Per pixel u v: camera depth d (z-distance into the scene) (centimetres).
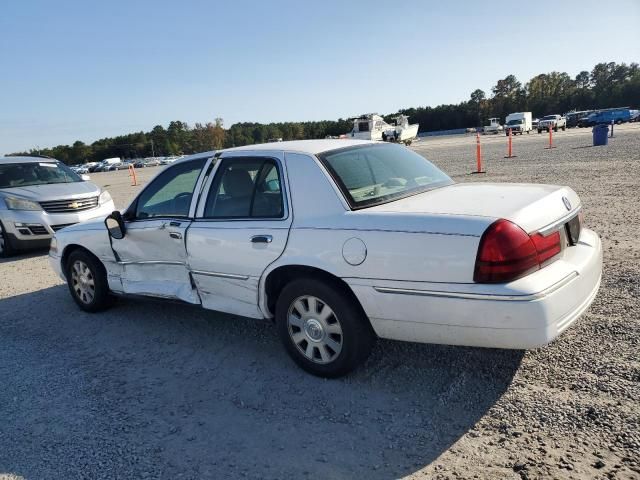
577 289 307
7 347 491
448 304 299
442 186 409
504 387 331
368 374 369
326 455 285
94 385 395
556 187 363
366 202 354
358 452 285
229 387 373
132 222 494
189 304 452
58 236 587
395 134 5381
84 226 557
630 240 627
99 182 3722
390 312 322
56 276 764
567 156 1891
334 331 355
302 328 372
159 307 571
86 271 562
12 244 941
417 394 337
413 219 314
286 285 369
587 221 760
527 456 264
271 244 370
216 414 338
